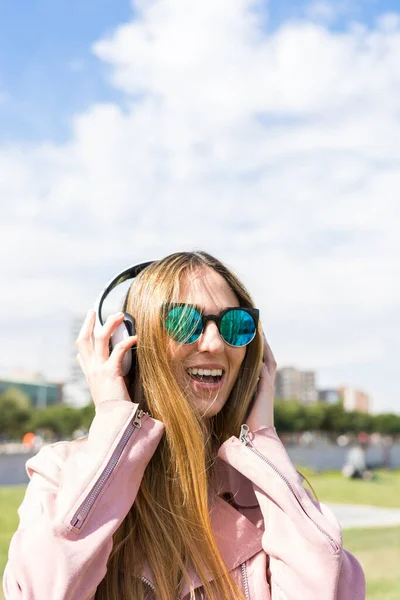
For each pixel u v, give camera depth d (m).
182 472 1.62
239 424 1.81
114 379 1.67
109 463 1.54
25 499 1.62
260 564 1.67
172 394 1.65
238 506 1.82
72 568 1.40
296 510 1.62
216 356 1.70
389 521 9.09
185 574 1.58
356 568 1.69
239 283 1.83
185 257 1.80
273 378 1.91
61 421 64.06
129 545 1.62
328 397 165.00
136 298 1.76
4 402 69.19
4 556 5.80
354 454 20.64
